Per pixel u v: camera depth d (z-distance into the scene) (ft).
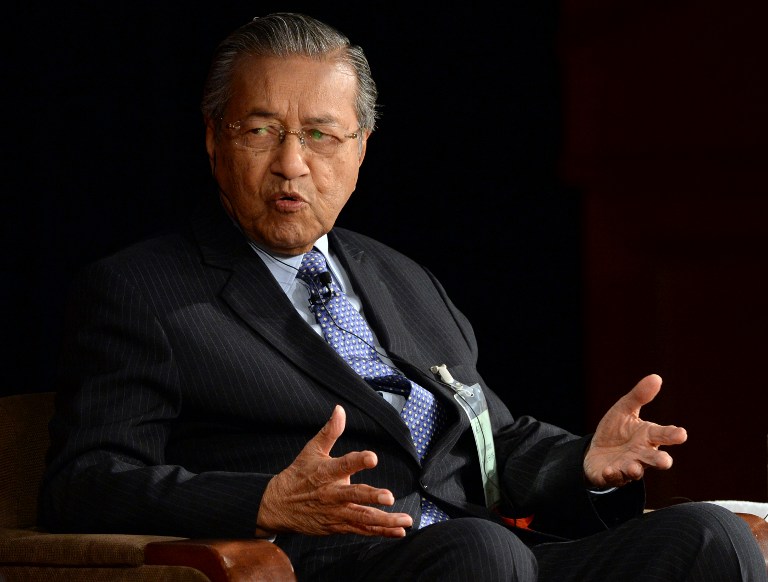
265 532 21.34
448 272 44.04
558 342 43.88
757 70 41.52
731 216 42.19
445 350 28.40
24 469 26.40
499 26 43.52
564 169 43.50
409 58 43.68
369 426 24.77
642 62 42.75
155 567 20.02
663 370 43.19
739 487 42.60
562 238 43.70
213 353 24.36
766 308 41.93
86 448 23.20
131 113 39.93
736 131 41.93
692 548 21.99
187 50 41.19
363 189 43.98
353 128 26.48
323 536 23.91
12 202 37.96
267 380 24.47
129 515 22.08
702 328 42.78
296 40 25.96
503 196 43.78
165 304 24.59
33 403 27.30
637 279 43.32
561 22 43.29
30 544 21.40
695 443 43.06
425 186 43.96
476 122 43.78
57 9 38.78
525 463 27.07
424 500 25.55
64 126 38.88
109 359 23.98
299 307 26.50
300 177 25.57
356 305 27.66
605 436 25.29
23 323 38.01
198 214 26.94
